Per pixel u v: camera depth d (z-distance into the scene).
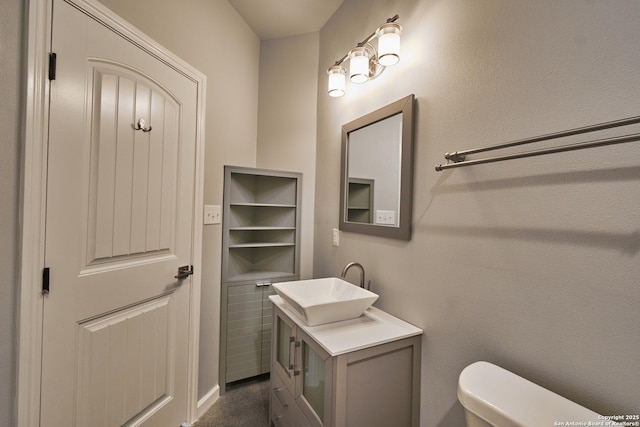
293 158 2.24
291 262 2.20
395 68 1.44
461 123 1.10
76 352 1.09
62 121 1.02
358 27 1.74
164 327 1.47
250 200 2.26
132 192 1.28
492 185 0.98
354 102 1.76
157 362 1.43
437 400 1.16
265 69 2.30
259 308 1.99
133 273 1.29
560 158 0.81
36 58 0.93
